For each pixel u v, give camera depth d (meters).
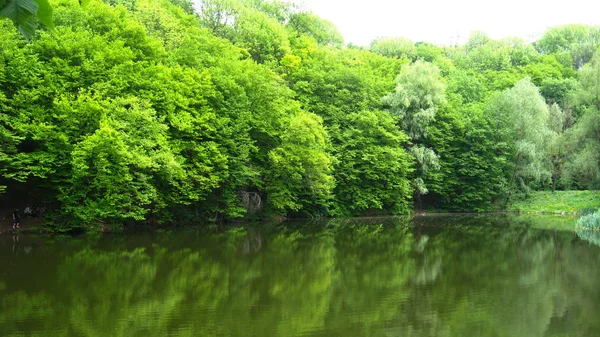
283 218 44.59
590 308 14.15
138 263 20.11
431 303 14.59
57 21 34.03
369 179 48.94
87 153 26.34
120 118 29.27
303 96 49.31
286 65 57.09
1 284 16.06
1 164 25.67
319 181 41.28
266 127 40.03
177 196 32.72
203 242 26.83
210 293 15.45
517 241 28.30
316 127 40.22
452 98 60.19
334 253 23.59
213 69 39.38
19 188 30.14
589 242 27.78
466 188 54.56
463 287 16.67
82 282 16.55
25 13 3.28
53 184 29.03
